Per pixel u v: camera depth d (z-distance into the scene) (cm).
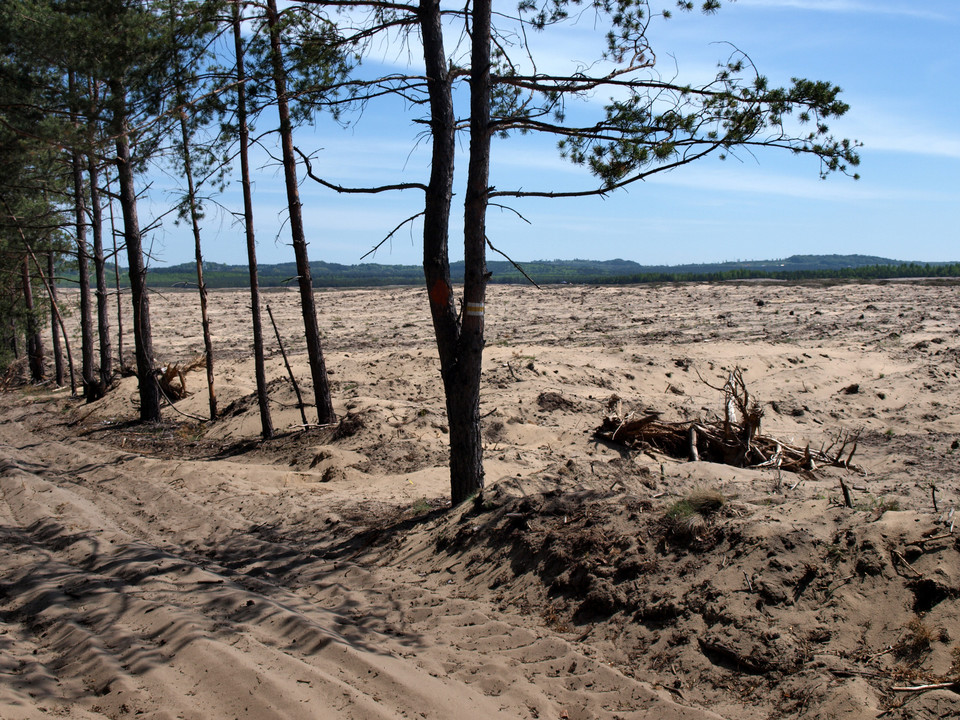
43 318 3059
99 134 1009
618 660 493
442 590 656
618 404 1418
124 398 2130
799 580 490
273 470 1238
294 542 862
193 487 1152
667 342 2652
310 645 549
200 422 1855
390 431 1372
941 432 1453
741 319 3328
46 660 559
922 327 2830
